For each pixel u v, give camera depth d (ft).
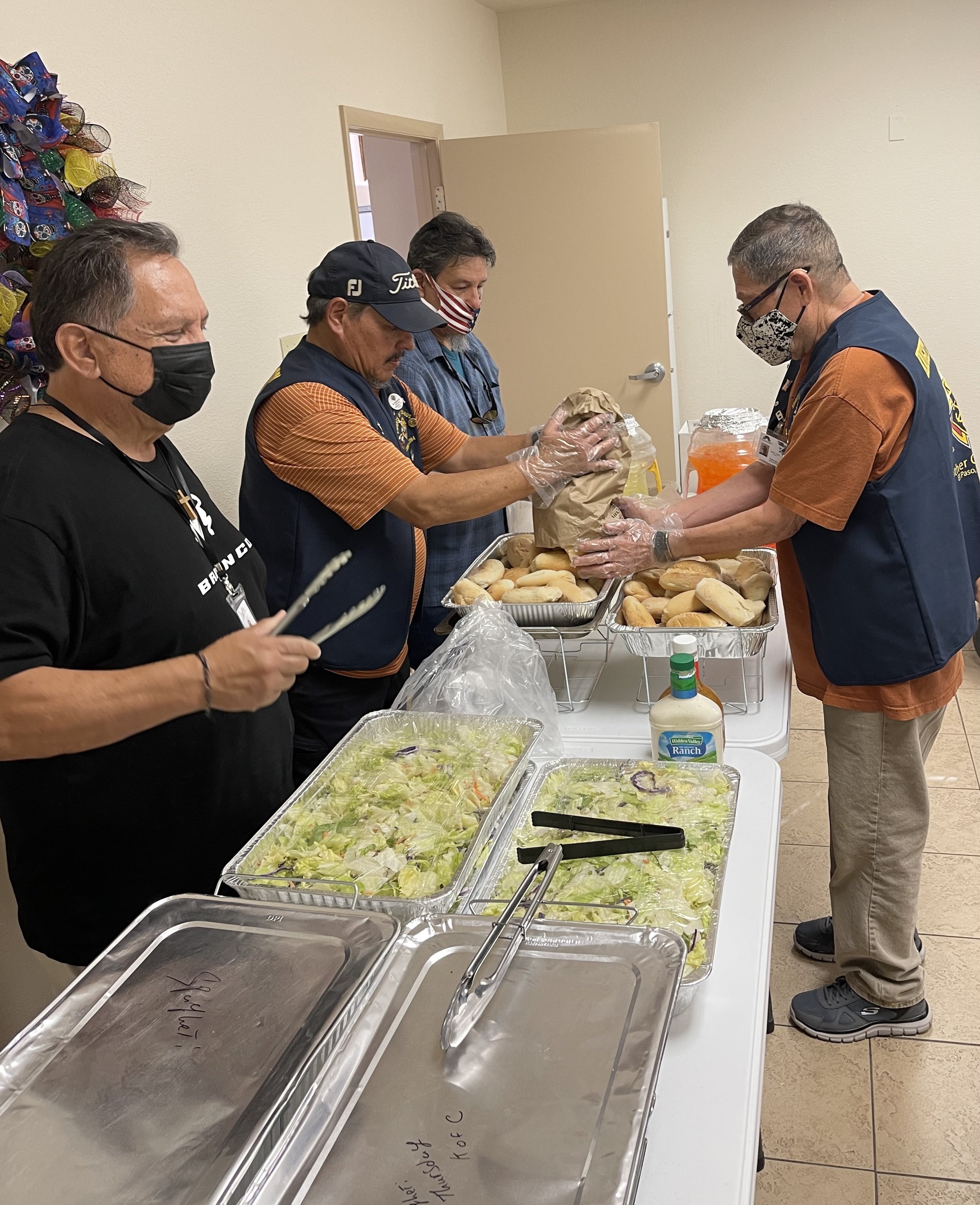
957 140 14.79
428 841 3.59
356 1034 2.64
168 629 4.37
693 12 15.21
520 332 14.80
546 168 13.85
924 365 5.49
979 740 10.48
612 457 5.98
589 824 3.65
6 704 3.52
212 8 7.82
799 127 15.33
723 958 3.30
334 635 6.06
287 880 3.43
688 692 4.39
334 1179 2.24
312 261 9.66
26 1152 2.30
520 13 15.83
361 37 10.78
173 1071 2.49
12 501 3.91
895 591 5.46
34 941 4.79
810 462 5.34
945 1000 7.03
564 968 2.79
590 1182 2.13
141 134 7.00
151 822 4.55
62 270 4.03
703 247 16.28
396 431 6.42
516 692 4.89
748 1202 2.45
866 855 6.20
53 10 6.13
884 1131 6.06
